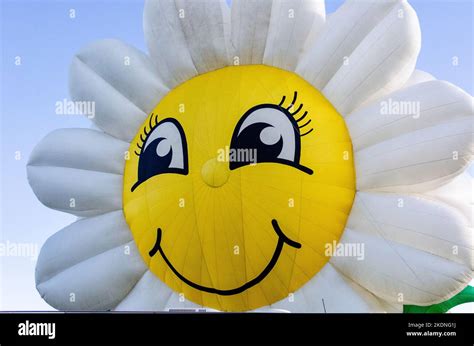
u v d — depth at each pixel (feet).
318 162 30.17
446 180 29.58
